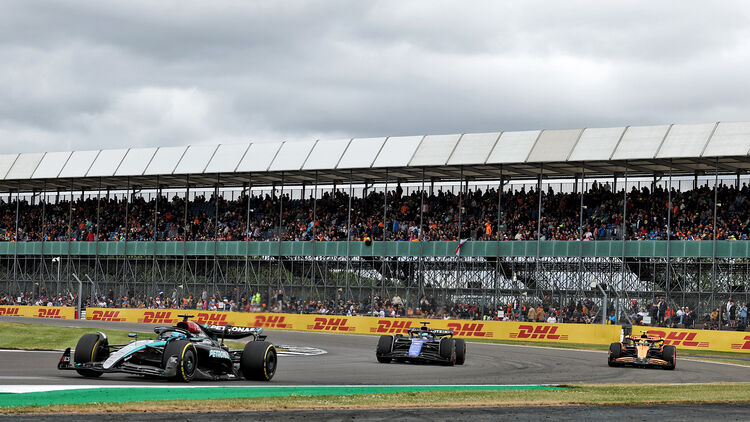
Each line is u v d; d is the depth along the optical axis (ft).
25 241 215.31
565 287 161.89
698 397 59.62
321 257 183.21
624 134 156.46
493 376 76.79
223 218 204.54
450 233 177.99
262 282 188.34
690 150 148.66
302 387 56.18
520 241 165.89
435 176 184.65
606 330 146.51
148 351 57.47
